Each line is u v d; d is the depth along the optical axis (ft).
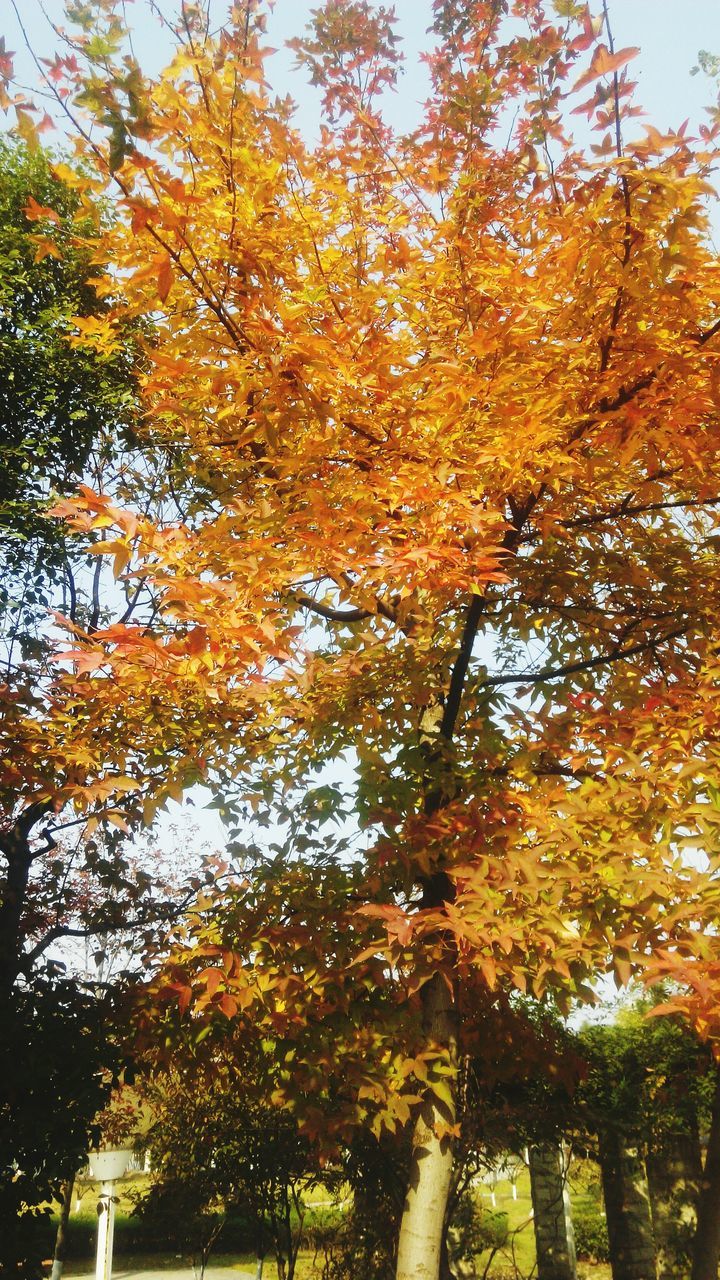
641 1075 34.42
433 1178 14.56
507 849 13.16
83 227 26.08
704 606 16.98
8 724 16.14
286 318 11.73
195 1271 44.93
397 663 16.26
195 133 11.84
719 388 11.88
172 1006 16.93
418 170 15.81
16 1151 20.26
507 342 12.83
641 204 10.94
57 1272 35.29
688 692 13.57
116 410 24.97
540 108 12.39
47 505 24.50
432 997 15.71
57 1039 20.71
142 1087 34.60
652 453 13.46
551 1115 30.66
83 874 30.48
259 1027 15.46
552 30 11.98
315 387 12.55
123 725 16.69
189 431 16.26
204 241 12.78
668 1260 35.94
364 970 14.38
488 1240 37.11
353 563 11.57
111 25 9.34
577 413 13.17
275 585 12.15
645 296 11.77
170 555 11.59
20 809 22.53
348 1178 29.55
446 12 15.62
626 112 10.74
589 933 12.27
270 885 16.70
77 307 25.85
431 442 12.50
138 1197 43.78
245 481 16.96
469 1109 23.49
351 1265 33.65
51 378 24.97
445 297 15.03
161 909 25.16
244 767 17.29
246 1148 32.27
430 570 11.56
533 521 15.16
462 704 17.49
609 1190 35.91
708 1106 34.53
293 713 16.61
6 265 25.04
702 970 9.92
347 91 16.71
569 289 12.28
